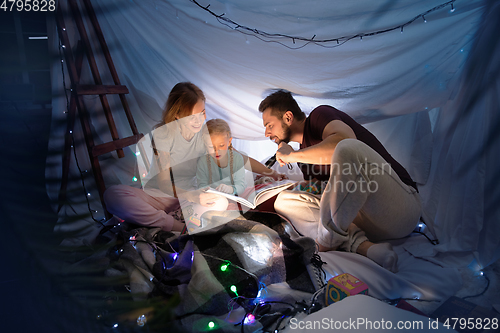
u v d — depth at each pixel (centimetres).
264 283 137
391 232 161
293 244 143
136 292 134
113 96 242
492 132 150
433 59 192
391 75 205
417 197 165
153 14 209
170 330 116
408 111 217
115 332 113
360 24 187
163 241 170
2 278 134
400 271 145
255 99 238
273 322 118
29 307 127
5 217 92
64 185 214
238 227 143
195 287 126
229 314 123
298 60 210
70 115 214
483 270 142
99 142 247
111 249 160
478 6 169
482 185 149
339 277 125
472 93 167
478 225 148
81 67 225
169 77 234
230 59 219
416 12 178
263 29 199
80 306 98
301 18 189
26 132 154
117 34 224
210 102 241
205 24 204
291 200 174
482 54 164
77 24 212
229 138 177
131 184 236
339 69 210
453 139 170
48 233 98
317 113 182
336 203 145
